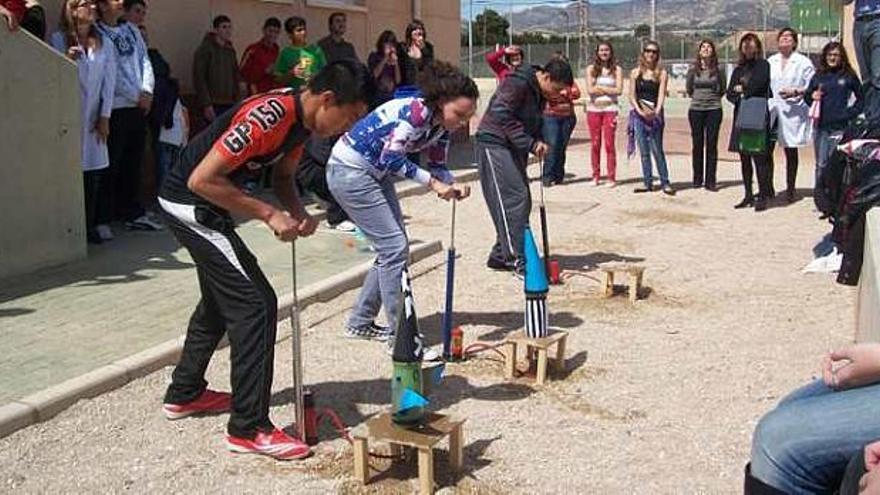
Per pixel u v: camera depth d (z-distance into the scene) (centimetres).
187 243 455
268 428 469
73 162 802
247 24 1243
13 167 749
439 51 1756
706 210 1173
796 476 283
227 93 1095
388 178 596
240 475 449
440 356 603
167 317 661
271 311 461
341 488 435
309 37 1375
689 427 506
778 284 805
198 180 434
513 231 811
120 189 937
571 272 845
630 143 1365
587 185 1370
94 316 661
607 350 629
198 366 502
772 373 588
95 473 449
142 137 933
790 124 1183
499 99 793
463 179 1366
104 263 810
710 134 1300
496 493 432
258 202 446
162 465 457
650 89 1282
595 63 1360
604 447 480
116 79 893
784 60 1183
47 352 587
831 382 294
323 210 1039
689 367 597
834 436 276
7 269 754
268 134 439
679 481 444
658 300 753
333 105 443
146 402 530
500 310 725
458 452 448
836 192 753
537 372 568
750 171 1180
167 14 1113
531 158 1573
